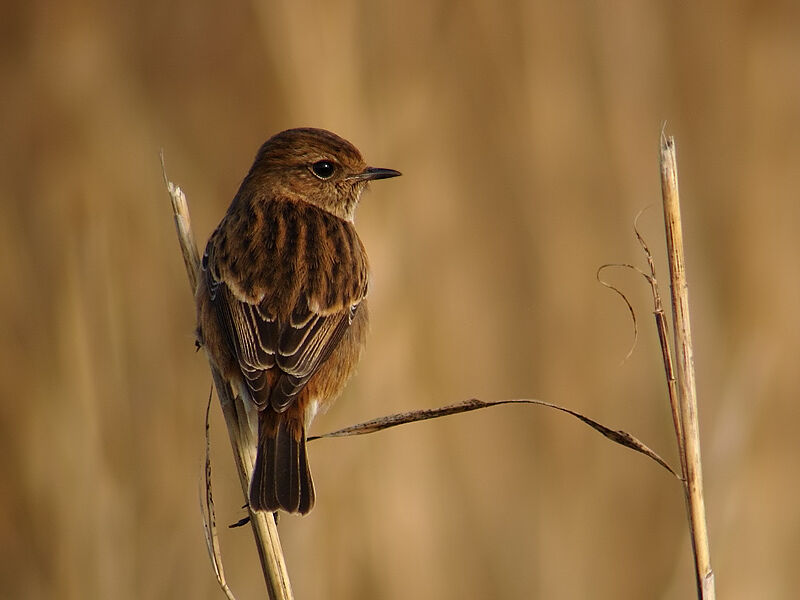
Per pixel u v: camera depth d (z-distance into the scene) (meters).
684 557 11.41
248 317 7.55
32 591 10.24
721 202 13.90
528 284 12.73
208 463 6.20
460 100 13.11
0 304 11.11
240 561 10.53
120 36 14.12
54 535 10.29
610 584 11.65
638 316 12.68
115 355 10.74
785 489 11.66
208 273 7.89
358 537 10.55
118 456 10.56
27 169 12.38
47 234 11.47
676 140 14.12
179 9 14.78
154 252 11.62
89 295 10.79
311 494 7.16
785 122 14.35
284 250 7.90
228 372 7.54
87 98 12.61
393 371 10.98
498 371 12.24
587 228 12.78
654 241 13.03
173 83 14.67
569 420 12.24
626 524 11.95
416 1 12.03
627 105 13.20
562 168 12.83
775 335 12.70
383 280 11.10
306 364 7.53
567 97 13.00
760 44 14.67
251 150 14.41
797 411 12.15
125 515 10.37
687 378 5.86
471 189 12.81
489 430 12.05
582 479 12.04
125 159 12.18
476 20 13.25
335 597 10.34
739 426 11.76
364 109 11.44
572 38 13.12
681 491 12.17
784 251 13.48
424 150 11.86
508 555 11.45
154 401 10.84
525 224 12.90
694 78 14.52
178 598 10.33
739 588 11.27
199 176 12.59
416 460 10.95
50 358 10.69
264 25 11.61
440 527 10.98
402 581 10.59
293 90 11.20
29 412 10.57
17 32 13.37
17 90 12.92
